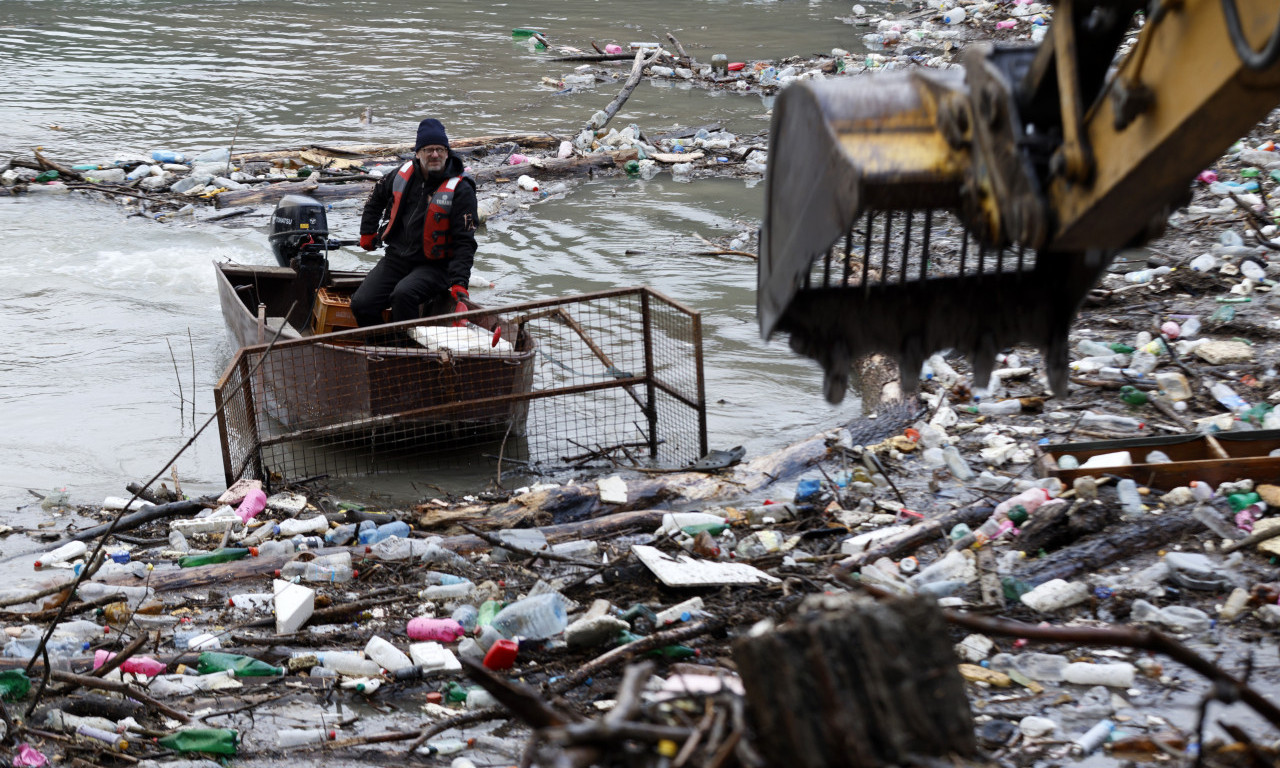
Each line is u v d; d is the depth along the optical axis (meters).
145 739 8.23
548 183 28.03
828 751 4.40
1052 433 13.79
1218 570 10.01
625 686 4.64
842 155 6.09
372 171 28.34
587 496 12.56
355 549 11.45
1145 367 15.48
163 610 10.34
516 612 9.49
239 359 13.12
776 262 6.95
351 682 9.03
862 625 4.52
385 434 14.20
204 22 49.59
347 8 53.41
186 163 28.84
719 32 47.88
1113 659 8.95
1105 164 5.65
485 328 15.10
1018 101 6.24
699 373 13.95
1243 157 25.02
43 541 11.93
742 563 10.73
